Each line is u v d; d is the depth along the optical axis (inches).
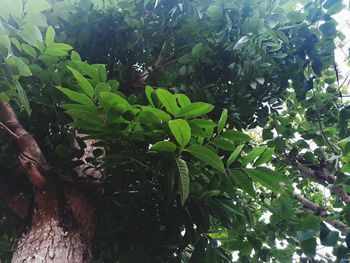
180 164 71.8
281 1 127.9
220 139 74.7
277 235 141.9
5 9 71.0
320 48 130.5
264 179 79.4
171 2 123.4
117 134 76.5
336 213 125.3
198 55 114.3
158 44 131.9
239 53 120.0
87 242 88.8
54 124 107.5
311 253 114.5
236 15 110.7
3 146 110.3
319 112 145.3
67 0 118.6
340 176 104.6
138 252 115.5
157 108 74.3
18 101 84.2
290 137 159.3
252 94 133.7
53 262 77.6
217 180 90.8
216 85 126.6
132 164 87.3
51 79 94.1
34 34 72.9
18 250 82.1
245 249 132.2
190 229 109.7
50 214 87.0
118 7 122.6
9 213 125.5
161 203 115.0
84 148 95.9
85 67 75.7
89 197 94.9
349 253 112.1
